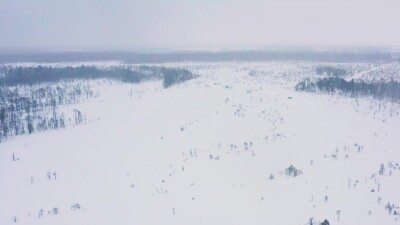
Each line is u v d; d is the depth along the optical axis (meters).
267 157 99.69
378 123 132.38
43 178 92.19
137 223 67.44
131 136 124.12
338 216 67.56
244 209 72.12
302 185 82.62
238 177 87.88
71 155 108.75
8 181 90.88
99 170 95.62
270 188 81.94
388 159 97.44
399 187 79.94
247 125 126.75
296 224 65.94
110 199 78.19
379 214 68.56
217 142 112.00
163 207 73.38
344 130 122.50
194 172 90.50
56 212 73.12
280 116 137.25
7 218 71.50
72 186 86.31
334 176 87.00
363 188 80.00
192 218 68.81
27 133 134.62
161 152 106.00
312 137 114.94
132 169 94.88
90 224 67.62
